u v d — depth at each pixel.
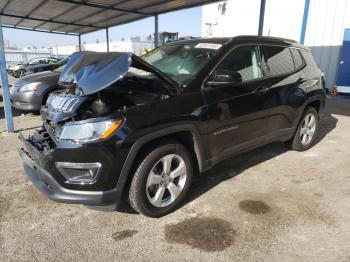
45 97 7.05
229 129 3.43
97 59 3.08
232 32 16.25
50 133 3.02
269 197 3.41
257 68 3.84
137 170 2.77
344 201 3.31
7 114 5.93
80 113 2.82
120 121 2.59
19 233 2.76
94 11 10.48
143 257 2.45
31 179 3.01
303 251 2.50
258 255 2.46
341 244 2.58
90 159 2.55
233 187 3.65
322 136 5.94
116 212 3.11
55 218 3.01
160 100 2.84
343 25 11.52
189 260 2.41
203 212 3.10
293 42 4.65
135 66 2.79
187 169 3.13
